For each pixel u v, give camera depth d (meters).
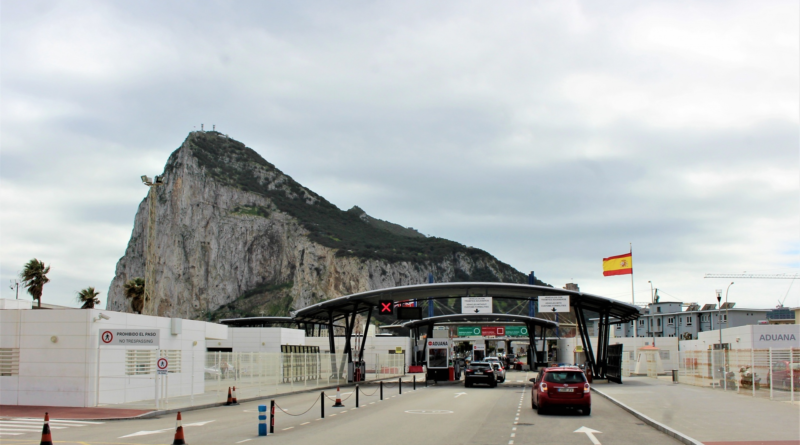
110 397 26.42
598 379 47.88
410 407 25.53
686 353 43.94
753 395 29.23
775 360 31.69
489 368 41.72
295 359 39.66
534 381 25.08
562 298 47.22
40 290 55.84
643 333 97.00
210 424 19.52
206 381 36.91
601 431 17.19
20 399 25.83
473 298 48.03
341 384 45.94
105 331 25.95
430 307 88.56
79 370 25.47
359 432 16.91
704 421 18.55
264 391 35.06
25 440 15.62
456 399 30.38
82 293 59.47
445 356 52.25
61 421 20.53
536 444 14.59
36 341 26.03
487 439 15.45
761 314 81.75
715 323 83.62
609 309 48.84
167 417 22.34
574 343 79.75
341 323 109.81
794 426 17.27
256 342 57.41
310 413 22.94
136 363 28.34
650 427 18.17
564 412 23.09
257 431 17.38
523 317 76.25
